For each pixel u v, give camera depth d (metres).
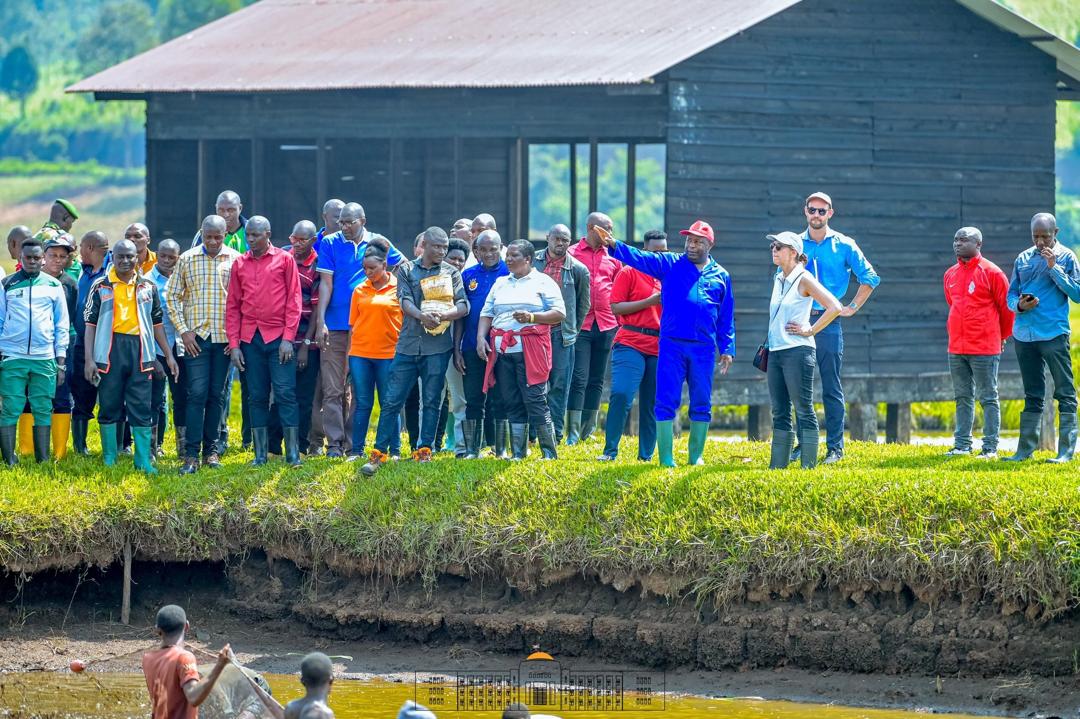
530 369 34.72
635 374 35.62
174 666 24.84
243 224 38.84
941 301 56.44
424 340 35.28
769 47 53.34
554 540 32.09
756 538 30.80
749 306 53.25
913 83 55.41
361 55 58.66
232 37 63.94
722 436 61.78
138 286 35.94
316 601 33.97
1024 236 57.41
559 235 36.03
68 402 37.12
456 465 34.72
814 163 54.06
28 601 33.72
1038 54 57.22
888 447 39.75
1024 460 34.69
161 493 34.34
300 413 37.88
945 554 29.61
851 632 30.25
